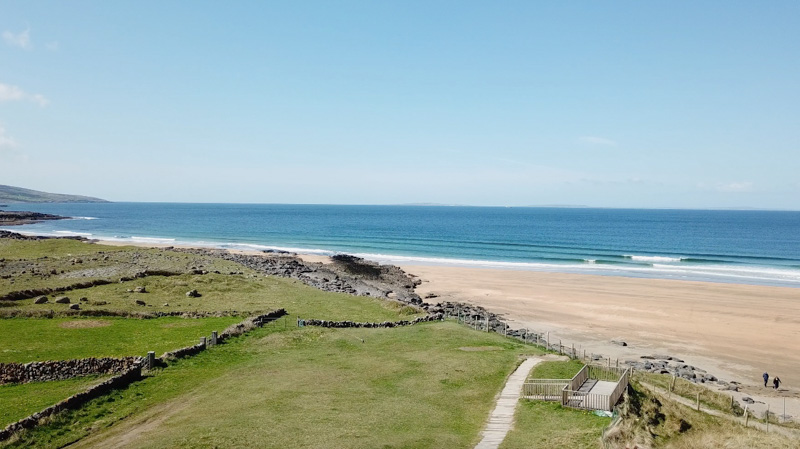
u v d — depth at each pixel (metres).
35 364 29.78
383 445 22.45
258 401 27.92
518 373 33.59
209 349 37.22
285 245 147.62
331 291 66.19
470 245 150.00
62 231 178.88
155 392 29.12
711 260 114.50
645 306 67.62
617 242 161.38
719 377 42.53
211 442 22.30
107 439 23.06
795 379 42.00
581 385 30.19
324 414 26.14
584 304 69.25
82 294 53.38
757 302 69.31
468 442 23.11
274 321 46.94
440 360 36.66
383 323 48.59
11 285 54.59
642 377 38.66
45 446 22.08
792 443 27.34
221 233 187.25
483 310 65.50
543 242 160.88
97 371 31.14
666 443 24.50
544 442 22.61
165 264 74.50
